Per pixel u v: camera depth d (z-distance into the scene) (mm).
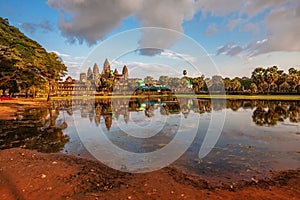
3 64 19922
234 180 4023
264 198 3309
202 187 3723
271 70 49000
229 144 6844
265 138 7672
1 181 3986
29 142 7379
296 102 26219
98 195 3428
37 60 22500
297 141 7184
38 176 4203
